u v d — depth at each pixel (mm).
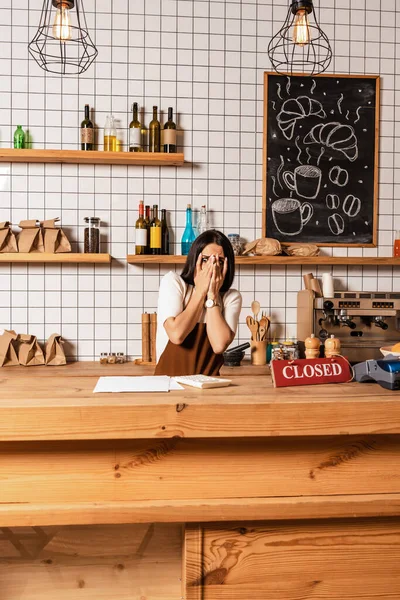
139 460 1500
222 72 3520
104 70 3441
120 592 1518
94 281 3475
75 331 3469
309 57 3574
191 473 1512
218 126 3525
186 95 3498
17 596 1486
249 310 3574
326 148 3604
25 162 3408
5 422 1366
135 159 3266
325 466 1548
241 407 1424
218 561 1508
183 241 3449
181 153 3348
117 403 1412
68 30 2238
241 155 3545
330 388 1619
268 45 3535
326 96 3594
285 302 3600
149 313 3469
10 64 3385
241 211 3553
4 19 3375
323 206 3609
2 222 3320
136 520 1450
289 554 1532
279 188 3574
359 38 3598
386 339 3379
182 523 1544
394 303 3287
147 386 1601
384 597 1568
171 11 3475
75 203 3449
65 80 3420
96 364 3322
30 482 1477
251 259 3324
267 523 1524
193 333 2283
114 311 3488
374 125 3621
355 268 3645
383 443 1569
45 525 1465
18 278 3430
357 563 1557
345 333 3340
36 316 3443
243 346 3283
